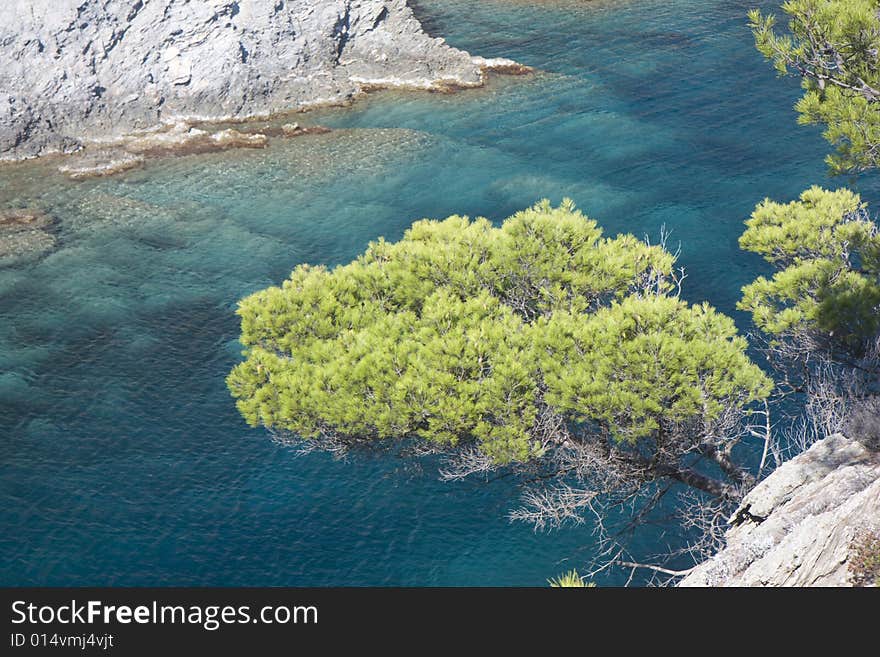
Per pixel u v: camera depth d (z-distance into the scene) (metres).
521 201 66.81
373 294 27.06
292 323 25.98
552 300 26.56
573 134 76.81
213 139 76.31
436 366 24.03
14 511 39.94
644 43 95.69
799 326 28.81
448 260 26.81
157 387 48.03
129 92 78.94
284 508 40.62
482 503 40.62
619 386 23.47
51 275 57.81
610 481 26.84
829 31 20.69
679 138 75.44
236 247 61.34
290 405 24.30
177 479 42.06
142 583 36.78
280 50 83.62
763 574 19.02
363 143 75.62
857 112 20.62
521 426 23.83
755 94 82.75
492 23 103.25
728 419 24.78
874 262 28.91
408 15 88.38
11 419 45.50
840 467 22.98
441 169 71.50
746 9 104.12
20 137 73.44
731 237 60.50
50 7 76.25
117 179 70.19
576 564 37.59
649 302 24.38
